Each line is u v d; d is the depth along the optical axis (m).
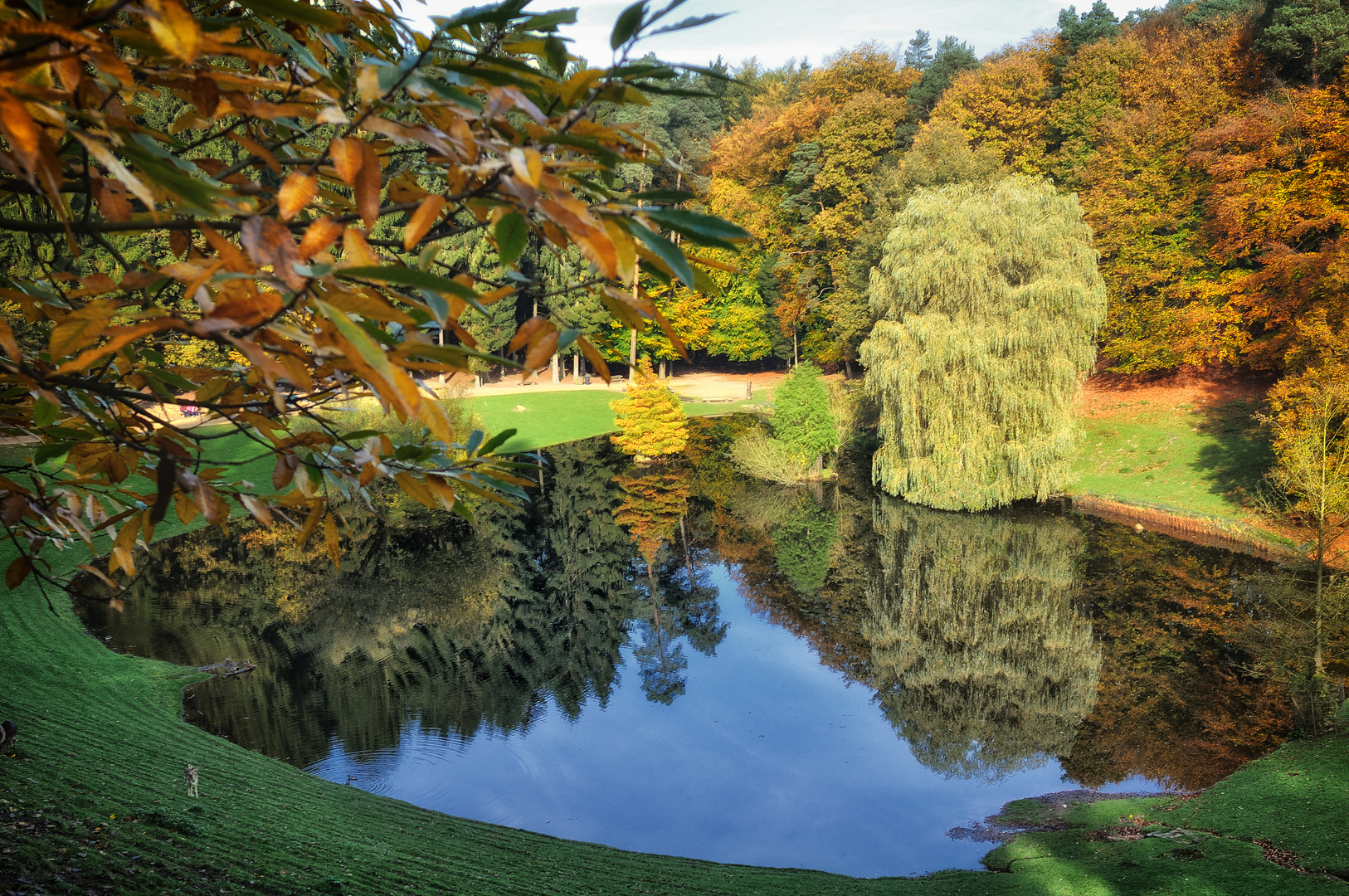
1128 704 20.98
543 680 23.39
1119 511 33.47
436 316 1.21
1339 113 33.06
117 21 1.46
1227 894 12.30
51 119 1.17
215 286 1.13
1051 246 31.45
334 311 1.12
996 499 32.78
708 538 35.16
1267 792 15.84
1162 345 39.09
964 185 34.59
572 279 52.50
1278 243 33.53
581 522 37.19
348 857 12.22
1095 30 51.75
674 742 20.42
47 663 20.31
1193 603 25.86
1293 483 27.91
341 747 19.20
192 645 24.16
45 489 2.31
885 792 18.30
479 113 1.23
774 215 62.72
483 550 33.69
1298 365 32.91
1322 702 19.73
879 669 24.34
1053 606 26.88
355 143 1.20
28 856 8.77
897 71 62.34
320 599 28.23
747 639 26.61
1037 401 31.31
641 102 1.29
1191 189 40.38
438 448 1.96
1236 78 41.69
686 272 1.20
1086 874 13.72
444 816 16.16
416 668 23.78
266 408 2.06
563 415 53.72
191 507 1.98
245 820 12.67
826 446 41.28
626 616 28.12
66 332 1.18
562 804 17.69
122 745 15.46
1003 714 21.48
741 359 66.50
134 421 2.29
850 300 51.09
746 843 16.38
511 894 12.20
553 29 1.38
